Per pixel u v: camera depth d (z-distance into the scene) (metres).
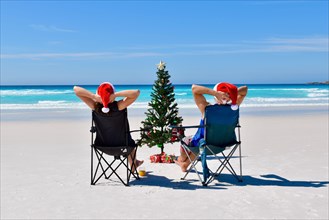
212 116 5.59
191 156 6.40
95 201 4.91
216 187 5.58
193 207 4.64
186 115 18.17
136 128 13.18
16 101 35.22
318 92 54.72
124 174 6.50
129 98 5.49
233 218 4.25
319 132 12.11
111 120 5.52
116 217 4.31
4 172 6.59
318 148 9.03
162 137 7.42
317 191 5.32
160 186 5.66
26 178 6.15
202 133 5.96
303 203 4.78
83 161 7.62
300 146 9.34
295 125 14.21
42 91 54.97
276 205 4.71
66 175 6.37
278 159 7.71
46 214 4.42
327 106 25.95
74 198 5.04
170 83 7.67
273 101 33.28
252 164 7.25
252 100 35.41
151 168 6.97
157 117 7.63
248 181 5.95
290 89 68.12
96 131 5.73
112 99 5.51
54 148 9.27
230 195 5.15
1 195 5.18
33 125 14.53
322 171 6.61
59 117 18.17
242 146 9.41
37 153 8.55
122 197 5.09
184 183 5.85
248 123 14.99
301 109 23.06
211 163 7.37
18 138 11.02
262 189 5.45
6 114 19.84
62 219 4.26
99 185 5.72
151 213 4.43
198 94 5.93
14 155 8.29
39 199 5.00
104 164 7.31
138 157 8.09
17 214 4.42
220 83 5.88
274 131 12.45
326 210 4.51
